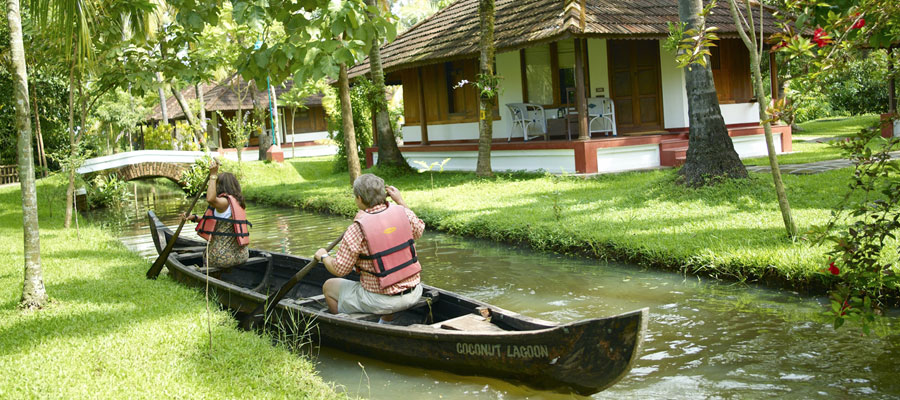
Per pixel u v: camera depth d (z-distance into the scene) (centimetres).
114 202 1928
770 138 729
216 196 717
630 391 459
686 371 486
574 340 416
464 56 1596
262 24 662
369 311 530
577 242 863
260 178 2166
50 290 682
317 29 639
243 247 734
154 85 970
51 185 1834
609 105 1587
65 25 701
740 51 1673
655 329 576
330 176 2278
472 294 725
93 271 793
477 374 477
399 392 470
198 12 714
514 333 439
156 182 2970
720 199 968
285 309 571
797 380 457
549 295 701
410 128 2097
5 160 2419
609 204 1052
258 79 687
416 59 1736
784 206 733
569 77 1631
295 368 471
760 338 536
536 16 1538
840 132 2211
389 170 1792
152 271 747
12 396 403
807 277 630
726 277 703
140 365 454
